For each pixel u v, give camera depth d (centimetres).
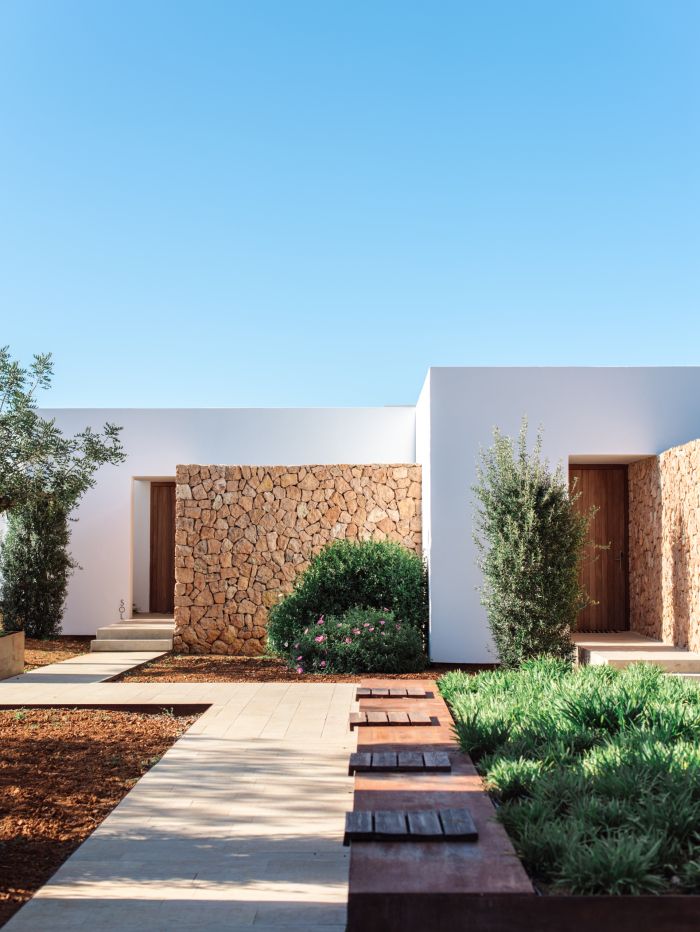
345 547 1334
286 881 432
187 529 1446
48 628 1548
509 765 484
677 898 324
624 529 1404
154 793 581
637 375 1224
